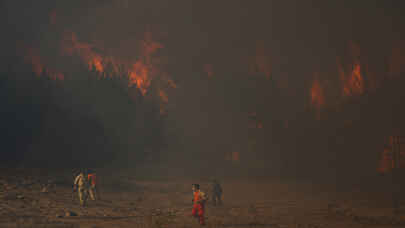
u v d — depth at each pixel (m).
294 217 12.16
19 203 11.17
